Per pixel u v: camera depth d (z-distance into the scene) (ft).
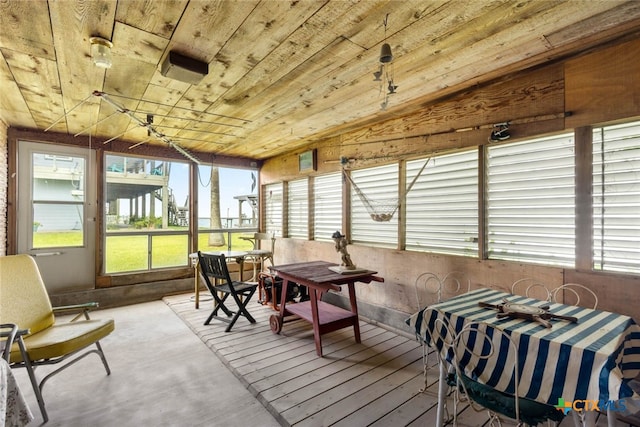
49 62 7.48
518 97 8.47
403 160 11.69
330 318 10.30
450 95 9.82
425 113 10.79
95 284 15.08
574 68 7.48
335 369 8.61
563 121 7.67
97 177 15.16
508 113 8.67
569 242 7.79
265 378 8.11
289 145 16.62
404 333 11.19
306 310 11.24
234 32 6.26
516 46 6.98
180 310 14.20
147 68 7.78
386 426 6.26
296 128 13.38
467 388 5.21
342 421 6.41
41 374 8.54
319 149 15.61
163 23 5.93
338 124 12.76
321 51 7.04
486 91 9.14
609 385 3.95
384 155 12.21
